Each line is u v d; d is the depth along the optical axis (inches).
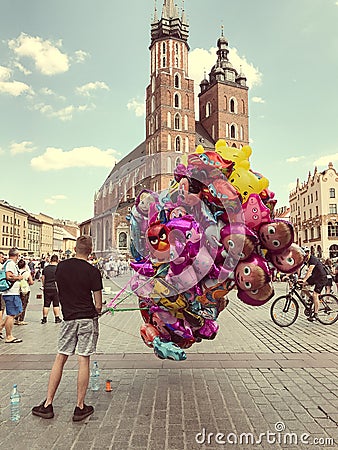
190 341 177.5
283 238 163.6
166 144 2116.1
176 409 167.9
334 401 177.0
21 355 266.4
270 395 184.4
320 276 382.9
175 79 2175.2
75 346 165.8
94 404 173.9
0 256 386.6
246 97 2379.4
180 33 2283.5
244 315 451.8
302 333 339.0
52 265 414.0
